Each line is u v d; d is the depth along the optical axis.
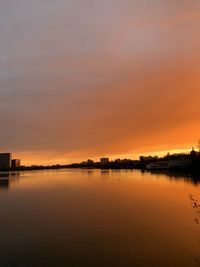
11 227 47.84
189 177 151.12
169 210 58.69
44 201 79.00
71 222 50.50
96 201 75.69
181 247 35.66
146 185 116.44
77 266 31.16
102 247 36.56
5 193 104.81
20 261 32.78
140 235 41.12
